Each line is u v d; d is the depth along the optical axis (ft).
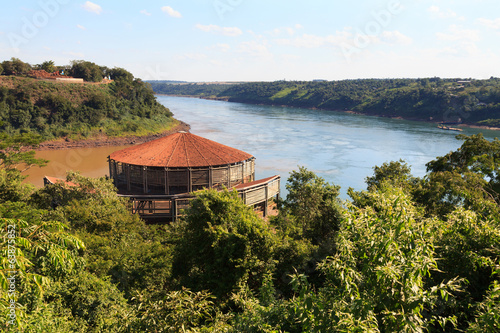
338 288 31.40
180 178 130.31
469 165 133.80
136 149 143.43
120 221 86.69
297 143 349.41
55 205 114.01
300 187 92.02
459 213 40.75
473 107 498.69
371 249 29.22
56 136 379.55
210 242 61.67
